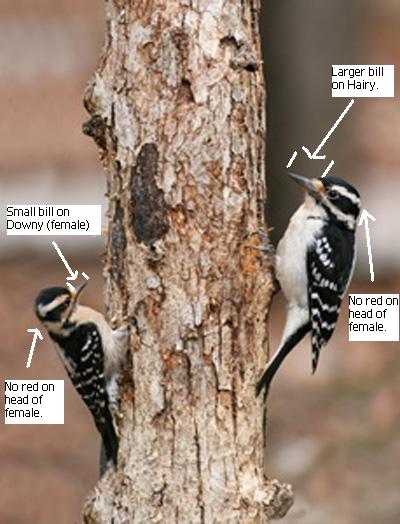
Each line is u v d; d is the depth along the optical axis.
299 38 20.38
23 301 19.50
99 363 9.59
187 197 9.19
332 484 15.91
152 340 9.34
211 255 9.23
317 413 17.55
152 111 9.21
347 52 20.64
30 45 27.28
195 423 9.33
